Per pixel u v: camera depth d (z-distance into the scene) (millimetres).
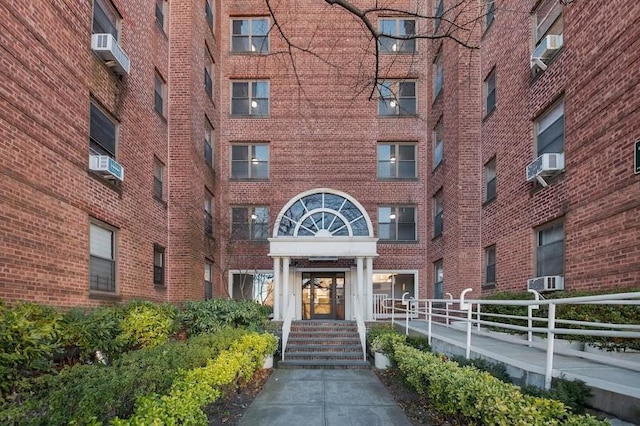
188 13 13297
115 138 9391
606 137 6934
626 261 6363
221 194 16906
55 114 6988
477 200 12703
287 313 12125
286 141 17156
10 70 5938
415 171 17219
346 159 17062
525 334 8211
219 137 16984
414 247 16781
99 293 8359
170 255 12625
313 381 8297
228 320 10375
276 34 17203
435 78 15914
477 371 5160
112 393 3684
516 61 10469
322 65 17188
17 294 5949
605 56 7016
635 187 6215
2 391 3984
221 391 6008
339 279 16859
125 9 9844
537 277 9156
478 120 12867
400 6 16844
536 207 9273
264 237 16812
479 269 12500
